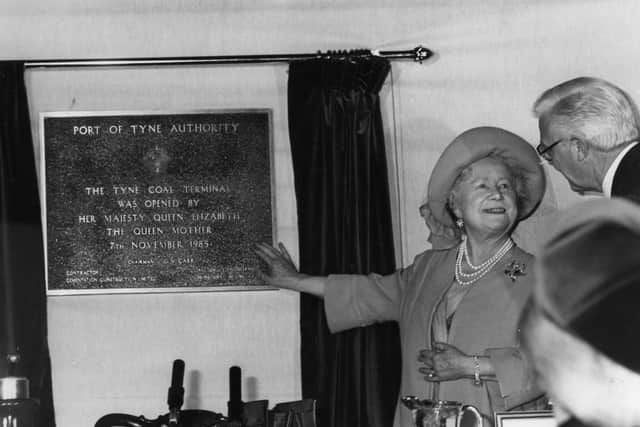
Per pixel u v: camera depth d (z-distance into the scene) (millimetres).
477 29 4762
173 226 4633
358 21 4750
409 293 3959
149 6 4734
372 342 4359
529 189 3859
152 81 4707
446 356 3477
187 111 4676
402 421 3893
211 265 4621
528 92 4730
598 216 675
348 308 4254
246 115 4688
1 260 4395
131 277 4598
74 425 4488
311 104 4527
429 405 2863
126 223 4625
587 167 3557
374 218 4469
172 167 4660
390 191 4668
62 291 4562
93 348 4555
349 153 4504
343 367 4359
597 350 666
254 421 3383
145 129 4668
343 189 4484
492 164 3807
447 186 3861
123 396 4523
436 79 4742
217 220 4641
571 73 4734
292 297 4613
